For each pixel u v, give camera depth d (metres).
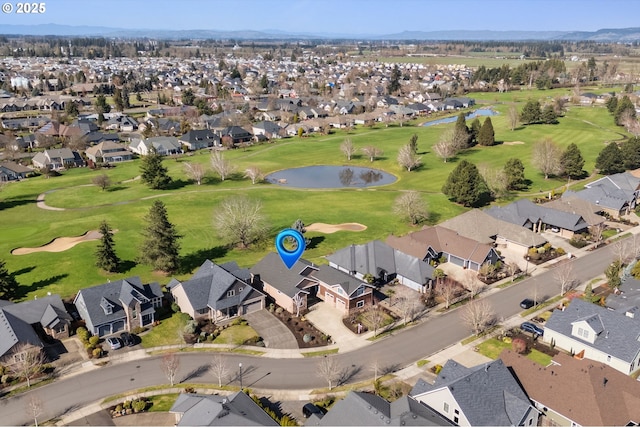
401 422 38.47
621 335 54.31
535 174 134.00
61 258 82.62
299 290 66.38
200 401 43.06
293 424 44.47
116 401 49.34
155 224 75.75
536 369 48.25
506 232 88.19
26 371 51.69
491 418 42.28
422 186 128.38
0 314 58.94
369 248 77.62
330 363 51.75
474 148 164.75
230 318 65.19
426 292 72.25
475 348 58.19
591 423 42.75
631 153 129.12
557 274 74.75
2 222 102.44
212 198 117.44
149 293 65.62
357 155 164.25
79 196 120.75
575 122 198.38
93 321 59.72
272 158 162.62
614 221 100.38
